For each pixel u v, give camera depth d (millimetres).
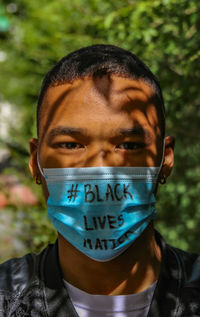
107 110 1562
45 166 1651
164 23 2939
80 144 1600
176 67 3105
